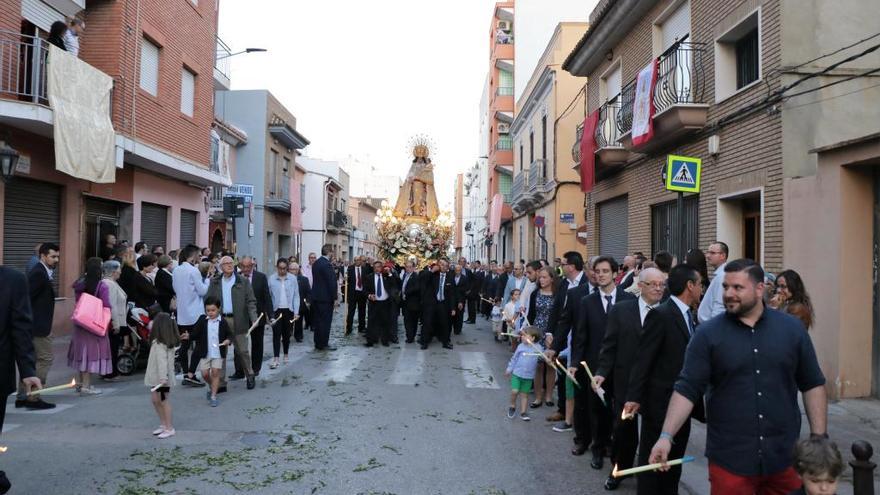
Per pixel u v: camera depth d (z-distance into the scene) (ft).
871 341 25.55
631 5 46.11
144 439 21.59
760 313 11.65
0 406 15.83
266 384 31.71
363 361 39.34
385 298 46.39
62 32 40.75
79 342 28.53
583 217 74.90
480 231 181.78
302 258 134.41
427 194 81.66
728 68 35.17
